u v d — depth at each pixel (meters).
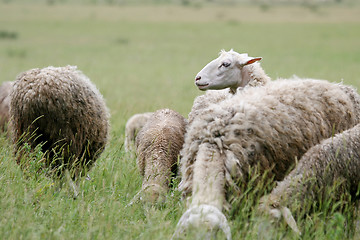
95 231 11.58
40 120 16.03
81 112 16.61
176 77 56.84
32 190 13.70
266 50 83.38
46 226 12.04
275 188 12.76
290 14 183.88
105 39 102.31
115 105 34.19
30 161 15.10
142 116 23.97
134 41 100.62
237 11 196.38
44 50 81.38
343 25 137.62
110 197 13.85
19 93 16.06
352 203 13.12
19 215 11.98
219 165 12.53
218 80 18.02
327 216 12.76
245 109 13.29
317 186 12.80
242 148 12.79
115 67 65.44
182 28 127.44
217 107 13.55
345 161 12.92
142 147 17.98
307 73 53.88
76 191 15.23
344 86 16.41
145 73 60.44
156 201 14.80
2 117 21.12
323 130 14.35
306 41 100.50
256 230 11.51
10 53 74.44
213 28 127.62
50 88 15.90
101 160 18.05
